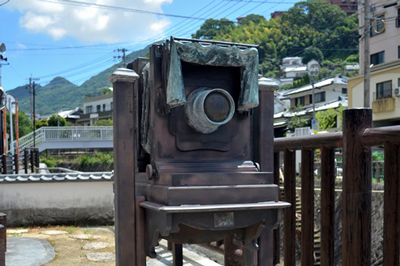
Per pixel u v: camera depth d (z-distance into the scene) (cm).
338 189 1237
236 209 209
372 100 2367
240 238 253
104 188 737
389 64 2273
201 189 212
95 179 723
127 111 239
